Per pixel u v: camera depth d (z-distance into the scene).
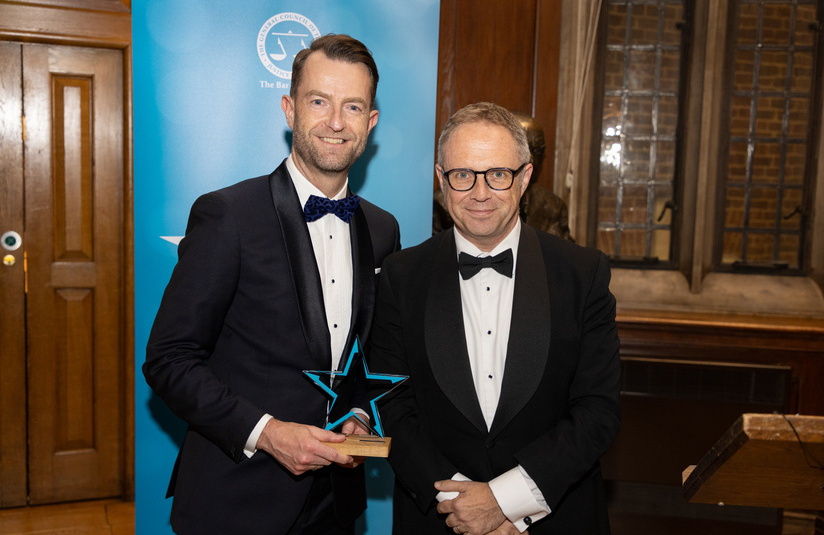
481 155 1.38
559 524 1.44
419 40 2.22
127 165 3.26
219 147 2.09
